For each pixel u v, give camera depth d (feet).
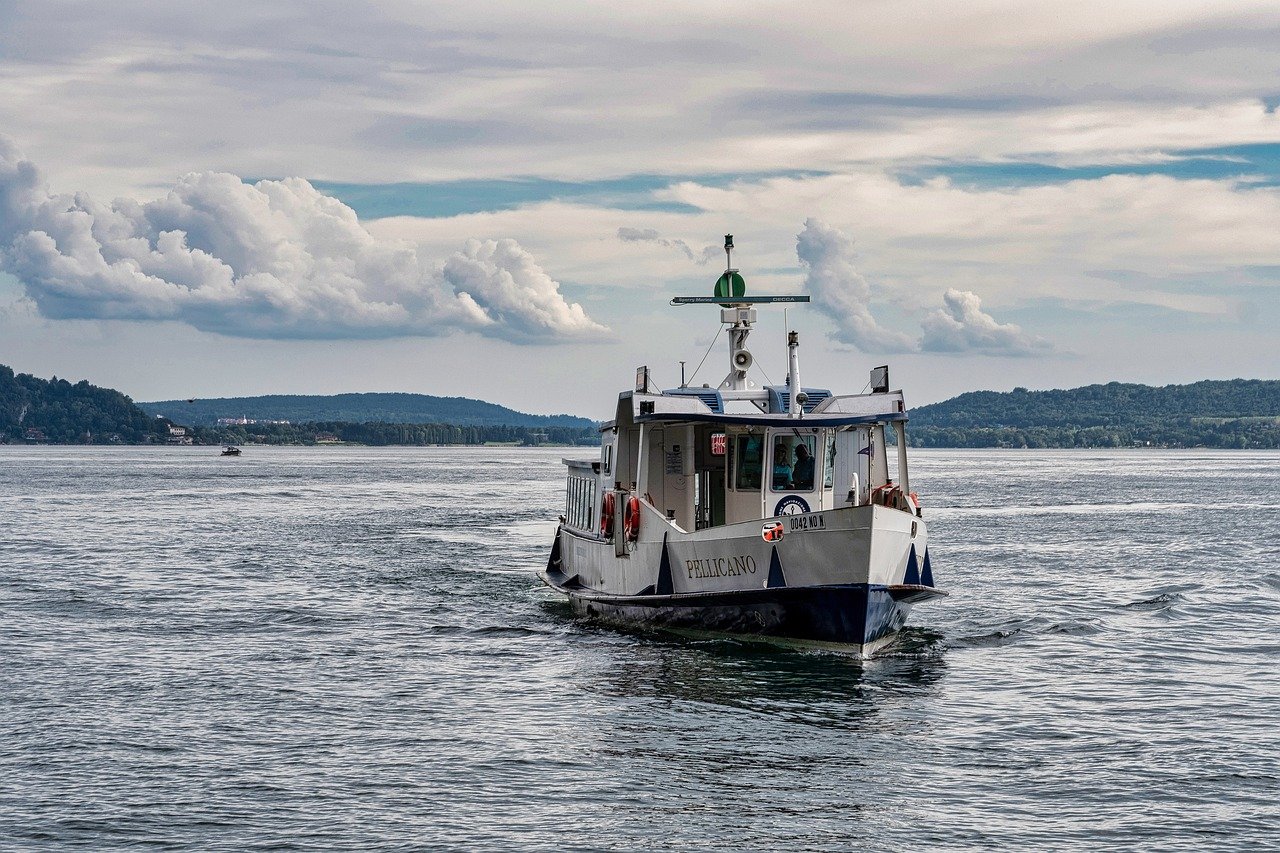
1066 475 581.12
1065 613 127.95
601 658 104.42
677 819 65.36
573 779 71.67
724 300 119.14
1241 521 263.49
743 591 101.35
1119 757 75.00
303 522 268.62
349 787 70.54
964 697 89.71
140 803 68.18
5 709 87.76
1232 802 67.26
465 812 66.59
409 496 385.29
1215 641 111.96
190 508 318.24
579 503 139.33
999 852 61.05
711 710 86.07
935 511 299.99
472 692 92.53
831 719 83.56
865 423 110.63
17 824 65.21
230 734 81.25
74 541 217.56
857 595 95.71
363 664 103.55
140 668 102.12
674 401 108.17
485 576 166.20
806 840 62.64
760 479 110.01
